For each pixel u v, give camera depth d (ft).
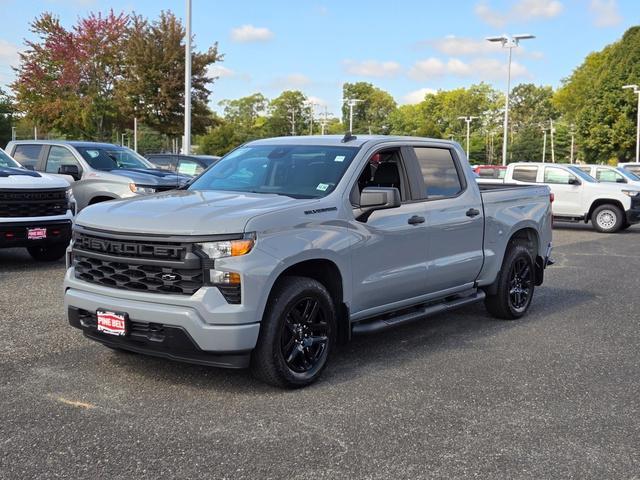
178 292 15.08
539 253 25.94
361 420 14.40
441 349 20.27
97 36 110.93
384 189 16.92
